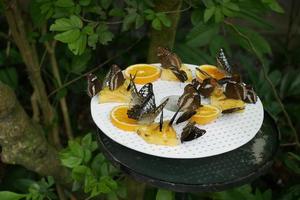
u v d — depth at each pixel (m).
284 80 2.20
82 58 1.91
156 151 1.41
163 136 1.44
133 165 1.45
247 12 1.88
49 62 2.12
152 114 1.46
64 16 1.70
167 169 1.45
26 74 2.32
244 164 1.47
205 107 1.52
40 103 1.96
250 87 1.57
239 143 1.45
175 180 1.42
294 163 1.95
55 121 1.98
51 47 1.96
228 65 1.61
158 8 1.80
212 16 1.81
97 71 2.08
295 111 2.21
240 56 2.26
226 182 1.42
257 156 1.49
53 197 1.79
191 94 1.49
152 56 1.88
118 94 1.56
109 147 1.50
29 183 1.97
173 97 1.58
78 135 2.24
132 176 1.44
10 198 1.70
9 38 2.01
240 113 1.54
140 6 1.72
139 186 1.84
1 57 2.08
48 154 1.76
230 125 1.50
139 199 1.87
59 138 2.16
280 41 2.56
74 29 1.64
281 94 2.19
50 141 2.01
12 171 2.12
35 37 1.93
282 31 2.67
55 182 1.87
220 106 1.54
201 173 1.44
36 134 1.72
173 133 1.45
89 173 1.64
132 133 1.46
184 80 1.62
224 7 1.71
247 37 1.82
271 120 1.60
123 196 1.71
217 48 1.83
